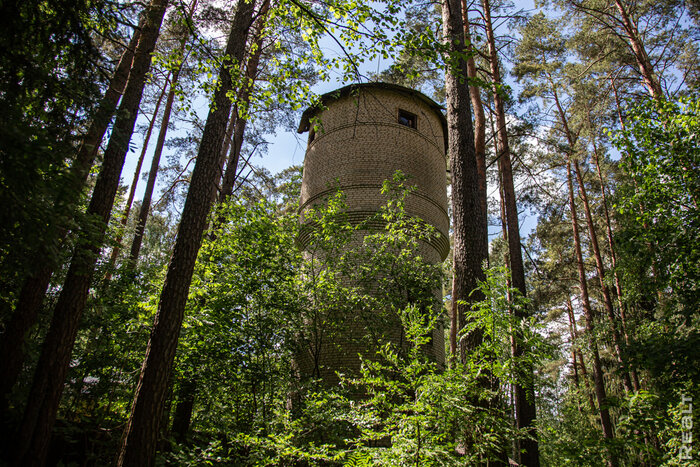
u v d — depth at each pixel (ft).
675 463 20.99
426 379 17.53
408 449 16.60
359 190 49.16
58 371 18.69
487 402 18.49
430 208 50.88
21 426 17.31
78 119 17.72
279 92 27.50
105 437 22.49
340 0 21.99
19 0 14.43
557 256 75.61
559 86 61.36
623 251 29.48
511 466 22.68
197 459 20.35
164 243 57.11
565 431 56.90
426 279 35.91
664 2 51.44
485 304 18.67
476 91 44.57
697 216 26.50
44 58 16.08
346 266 36.88
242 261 30.32
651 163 28.68
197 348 26.14
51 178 13.74
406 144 52.26
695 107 28.89
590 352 54.60
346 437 24.30
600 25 55.62
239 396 28.04
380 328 35.14
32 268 13.57
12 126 11.25
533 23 52.39
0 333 20.58
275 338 30.22
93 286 26.45
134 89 25.58
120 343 25.70
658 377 24.27
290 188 47.34
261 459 20.81
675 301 27.14
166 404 25.54
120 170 23.84
